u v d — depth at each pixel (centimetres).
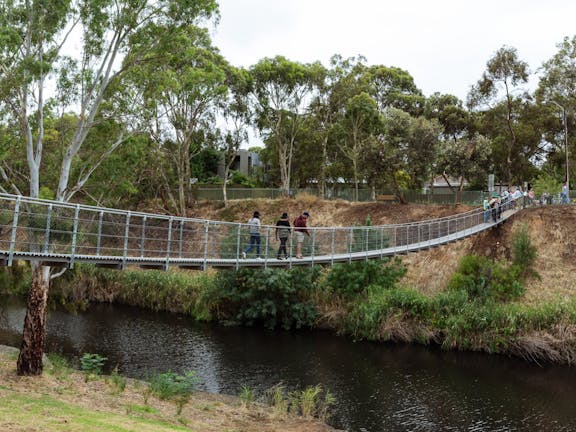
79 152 1638
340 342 2117
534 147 3766
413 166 3250
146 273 2819
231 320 2450
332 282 2364
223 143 3900
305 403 1276
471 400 1443
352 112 3578
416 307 2095
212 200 4141
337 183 4772
